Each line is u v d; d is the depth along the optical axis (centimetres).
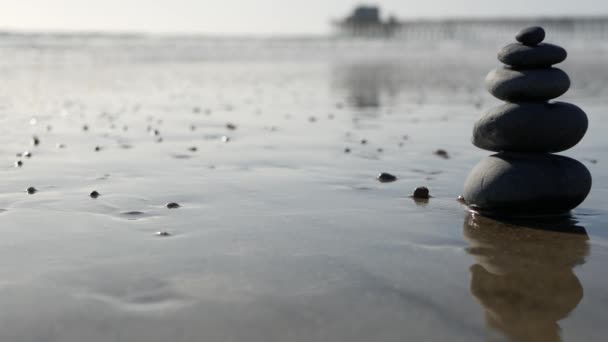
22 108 184
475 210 86
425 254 73
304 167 110
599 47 804
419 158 117
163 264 70
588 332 59
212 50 659
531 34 85
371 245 75
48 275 67
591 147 127
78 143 129
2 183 97
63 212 85
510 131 83
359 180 102
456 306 63
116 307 62
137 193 93
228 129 148
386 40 1109
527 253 73
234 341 58
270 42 922
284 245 75
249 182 100
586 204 89
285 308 62
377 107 200
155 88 261
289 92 251
